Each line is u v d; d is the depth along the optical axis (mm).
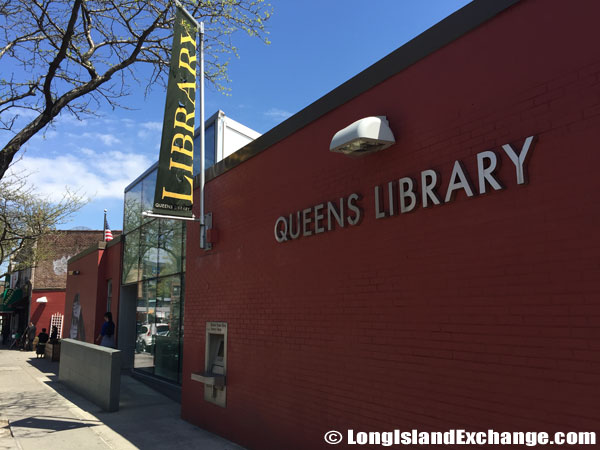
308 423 5297
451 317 3785
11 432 7137
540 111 3291
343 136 4418
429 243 4039
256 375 6336
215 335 7773
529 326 3229
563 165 3119
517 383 3268
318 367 5223
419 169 4211
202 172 7926
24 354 23203
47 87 7277
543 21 3330
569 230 3049
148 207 13266
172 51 7473
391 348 4316
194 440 6816
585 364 2898
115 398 8742
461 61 3926
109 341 12227
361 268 4754
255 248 6664
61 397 10195
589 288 2914
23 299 33594
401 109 4469
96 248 17156
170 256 11477
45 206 16844
